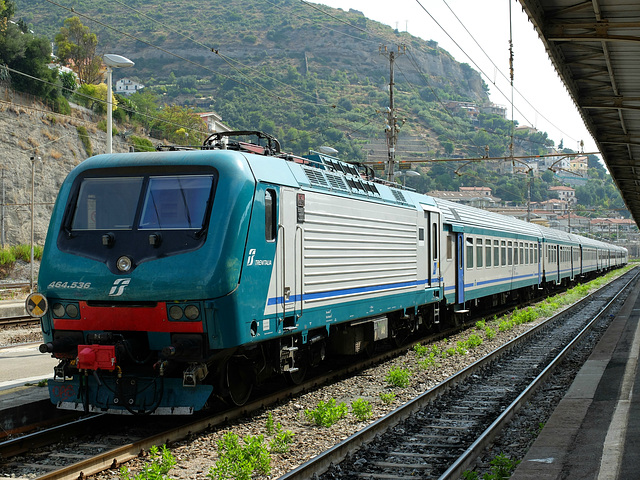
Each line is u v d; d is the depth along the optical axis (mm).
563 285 43438
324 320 10984
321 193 10828
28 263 40812
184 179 8812
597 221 119688
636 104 15148
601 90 14734
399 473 7004
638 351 14797
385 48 32062
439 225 17438
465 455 7117
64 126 49625
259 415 9531
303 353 11312
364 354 14656
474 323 22328
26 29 63219
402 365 14000
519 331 20531
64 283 8641
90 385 8555
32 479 6551
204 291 8133
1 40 48219
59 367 8695
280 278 9508
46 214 46438
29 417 8539
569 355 15781
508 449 7945
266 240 9125
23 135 45812
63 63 75812
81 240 8875
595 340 18578
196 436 8320
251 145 10305
